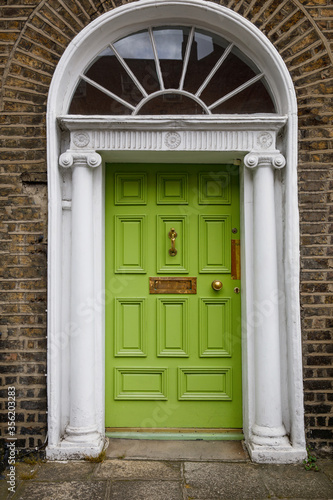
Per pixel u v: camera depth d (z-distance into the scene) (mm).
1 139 3152
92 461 2994
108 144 3143
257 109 3289
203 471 2887
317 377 3090
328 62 3143
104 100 3289
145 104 3297
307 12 3146
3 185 3150
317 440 3066
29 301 3121
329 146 3139
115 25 3191
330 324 3098
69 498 2576
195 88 3305
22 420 3082
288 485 2715
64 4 3160
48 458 3012
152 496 2596
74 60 3188
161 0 3086
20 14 3164
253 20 3150
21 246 3141
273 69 3180
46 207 3158
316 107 3143
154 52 3301
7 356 3100
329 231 3119
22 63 3152
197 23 3262
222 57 3301
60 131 3203
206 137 3150
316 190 3135
